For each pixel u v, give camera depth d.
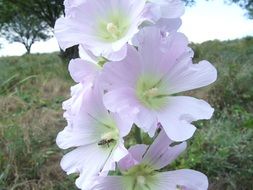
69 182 0.48
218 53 1.32
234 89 0.80
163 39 0.17
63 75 1.19
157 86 0.18
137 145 0.18
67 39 0.17
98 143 0.18
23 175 0.50
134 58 0.17
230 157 0.51
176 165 0.47
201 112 0.17
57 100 0.85
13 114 0.72
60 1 2.16
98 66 0.18
